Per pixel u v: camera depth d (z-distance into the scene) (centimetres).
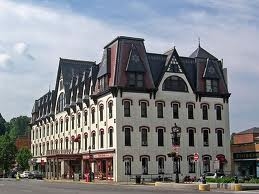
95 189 3766
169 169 6131
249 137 8400
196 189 3716
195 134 6391
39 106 10050
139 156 5962
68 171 7462
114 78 5962
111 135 6019
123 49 6125
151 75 6203
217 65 6775
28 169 10025
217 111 6619
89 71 6956
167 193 3072
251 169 6450
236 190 3547
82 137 7019
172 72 6366
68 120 7750
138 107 6050
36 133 10000
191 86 6462
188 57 6675
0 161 10094
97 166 6372
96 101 6494
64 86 7950
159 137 6144
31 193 3084
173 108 6300
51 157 7431
